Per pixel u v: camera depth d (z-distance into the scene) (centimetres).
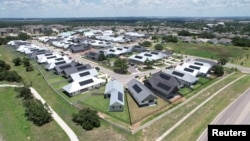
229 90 6838
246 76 8281
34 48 13050
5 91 7212
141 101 5800
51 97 6694
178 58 11425
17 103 6275
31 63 10644
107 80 7875
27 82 8006
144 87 6388
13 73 8200
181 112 5503
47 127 4953
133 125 4938
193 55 12369
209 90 6956
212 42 15650
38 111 5109
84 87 6944
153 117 5272
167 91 6334
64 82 7881
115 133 4681
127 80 7969
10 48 14300
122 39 16688
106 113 5544
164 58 11275
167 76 7256
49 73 8875
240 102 5878
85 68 8594
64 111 5756
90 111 5059
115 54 11850
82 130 4809
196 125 4791
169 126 4847
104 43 14938
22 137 4647
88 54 11588
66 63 9538
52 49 14162
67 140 4453
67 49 13900
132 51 12912
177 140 4294
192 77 7462
